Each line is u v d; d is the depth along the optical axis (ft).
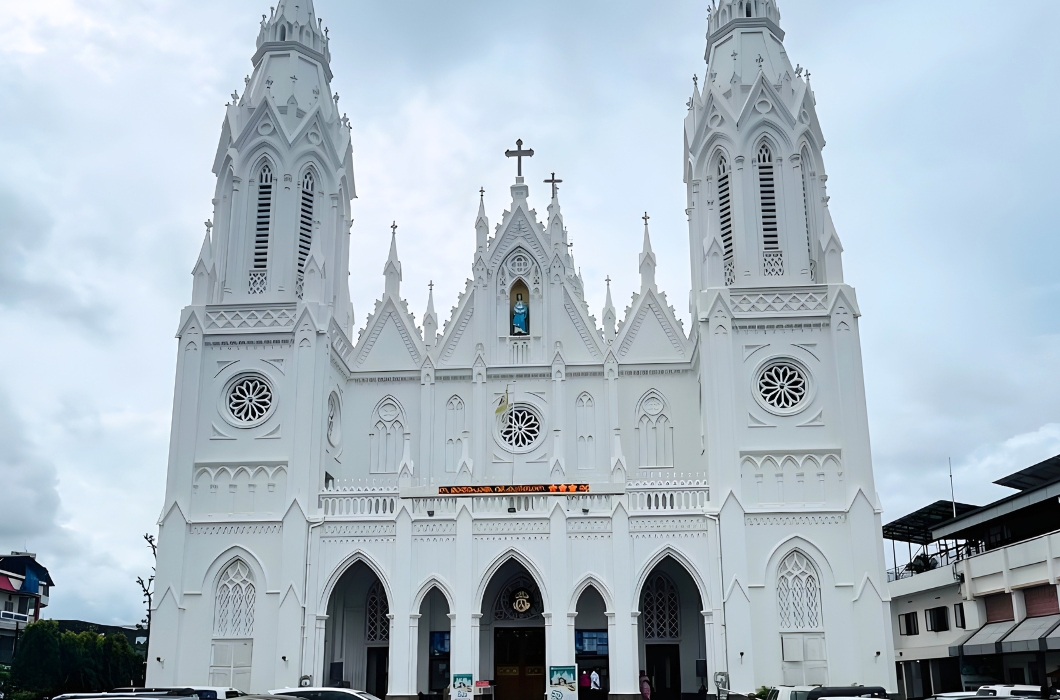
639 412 221.05
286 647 184.96
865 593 182.19
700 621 205.16
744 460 193.06
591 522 188.55
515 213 232.73
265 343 206.69
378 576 189.16
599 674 203.72
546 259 229.04
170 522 194.39
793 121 213.46
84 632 255.70
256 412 203.92
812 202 212.43
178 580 191.11
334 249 224.33
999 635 180.65
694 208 219.41
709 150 217.77
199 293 209.46
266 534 193.88
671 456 217.77
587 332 226.17
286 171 218.18
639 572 185.88
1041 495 185.68
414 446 221.25
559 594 184.03
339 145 229.86
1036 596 176.86
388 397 225.56
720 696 174.70
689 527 188.24
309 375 201.26
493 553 187.83
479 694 182.80
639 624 206.39
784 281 204.74
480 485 191.21
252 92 225.76
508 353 224.53
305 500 193.77
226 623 190.49
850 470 189.26
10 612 305.12
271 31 231.71
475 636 183.62
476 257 229.86
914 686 240.53
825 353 198.59
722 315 198.90
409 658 183.62
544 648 205.98
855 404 192.95
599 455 217.77
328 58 236.63
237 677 186.91
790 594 185.06
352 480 219.20
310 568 190.19
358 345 229.04
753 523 188.24
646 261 231.30
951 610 217.15
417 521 190.60
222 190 218.79
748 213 208.85
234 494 198.08
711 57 229.25
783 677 180.14
